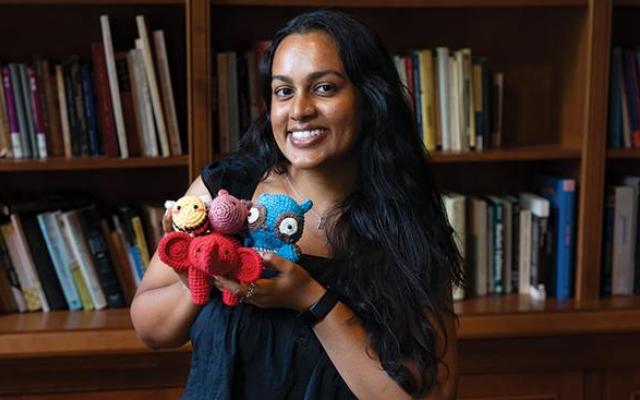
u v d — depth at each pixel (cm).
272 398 129
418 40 245
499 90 235
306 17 130
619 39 248
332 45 126
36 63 215
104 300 223
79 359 211
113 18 230
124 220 225
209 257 112
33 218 220
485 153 223
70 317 217
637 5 223
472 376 225
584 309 224
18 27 229
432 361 127
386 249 130
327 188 135
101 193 241
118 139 216
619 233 234
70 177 238
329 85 125
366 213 131
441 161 222
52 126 218
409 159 134
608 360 229
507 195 246
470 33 247
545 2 219
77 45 232
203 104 209
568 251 232
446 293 135
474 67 229
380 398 125
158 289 141
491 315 220
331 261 131
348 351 124
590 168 225
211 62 214
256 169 140
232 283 116
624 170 255
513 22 248
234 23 237
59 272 221
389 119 130
